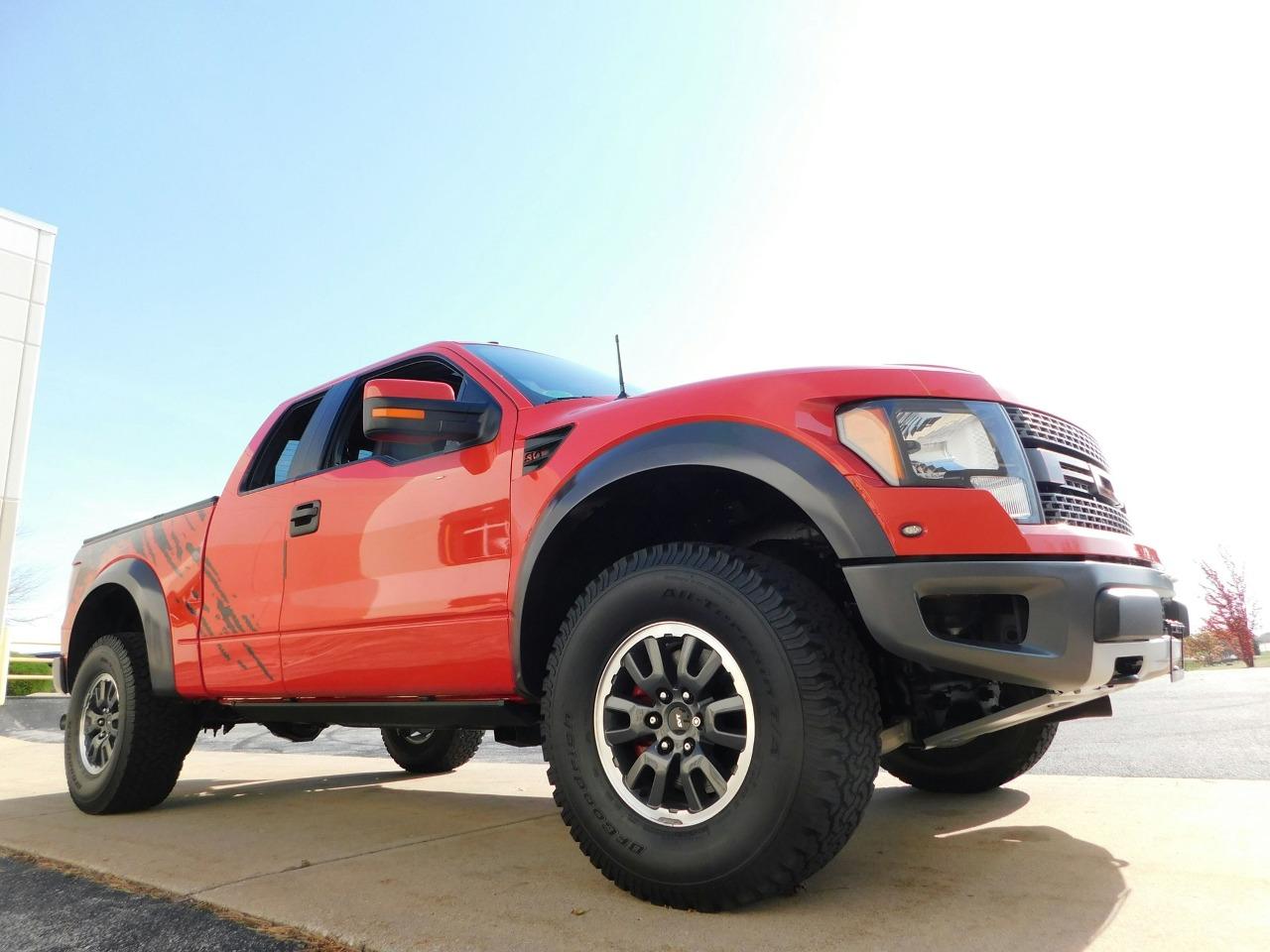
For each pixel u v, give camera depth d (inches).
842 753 72.9
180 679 141.9
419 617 105.0
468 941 72.0
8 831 132.1
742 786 75.3
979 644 75.1
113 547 167.3
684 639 81.5
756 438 81.7
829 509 77.2
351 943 73.6
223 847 114.8
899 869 89.0
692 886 76.5
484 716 104.2
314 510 122.4
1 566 706.8
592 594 88.5
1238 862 88.2
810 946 67.7
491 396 110.1
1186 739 181.6
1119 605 77.0
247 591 131.4
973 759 127.7
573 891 86.2
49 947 76.4
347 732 344.5
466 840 113.8
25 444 732.7
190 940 76.5
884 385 82.2
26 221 751.7
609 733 83.9
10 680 625.6
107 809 144.9
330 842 115.5
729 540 98.1
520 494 97.2
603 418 93.7
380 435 99.8
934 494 77.2
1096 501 88.7
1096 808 116.3
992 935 68.7
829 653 75.2
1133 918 71.8
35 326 748.6
